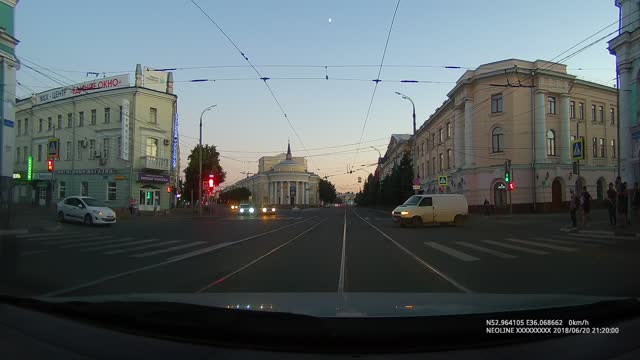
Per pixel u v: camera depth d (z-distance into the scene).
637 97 22.31
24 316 3.68
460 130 41.59
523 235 17.62
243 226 25.47
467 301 3.61
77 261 10.41
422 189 59.06
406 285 7.26
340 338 2.65
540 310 3.12
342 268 9.25
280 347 2.71
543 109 36.56
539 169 36.06
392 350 2.64
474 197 38.56
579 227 18.91
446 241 15.48
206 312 3.05
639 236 15.59
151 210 40.12
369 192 93.00
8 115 21.14
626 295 6.15
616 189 18.94
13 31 21.56
